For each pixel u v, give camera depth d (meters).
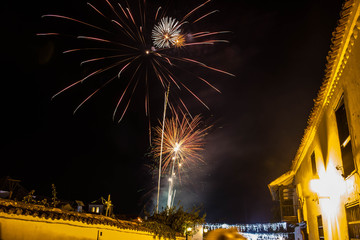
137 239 9.88
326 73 6.80
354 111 5.84
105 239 7.75
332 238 8.42
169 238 12.94
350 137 6.14
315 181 9.14
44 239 5.71
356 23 5.08
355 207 6.35
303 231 13.69
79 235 6.70
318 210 10.17
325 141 8.59
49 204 6.74
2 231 4.95
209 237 3.96
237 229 4.06
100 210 31.33
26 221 5.38
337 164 7.45
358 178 5.81
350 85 5.99
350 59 5.84
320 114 8.77
